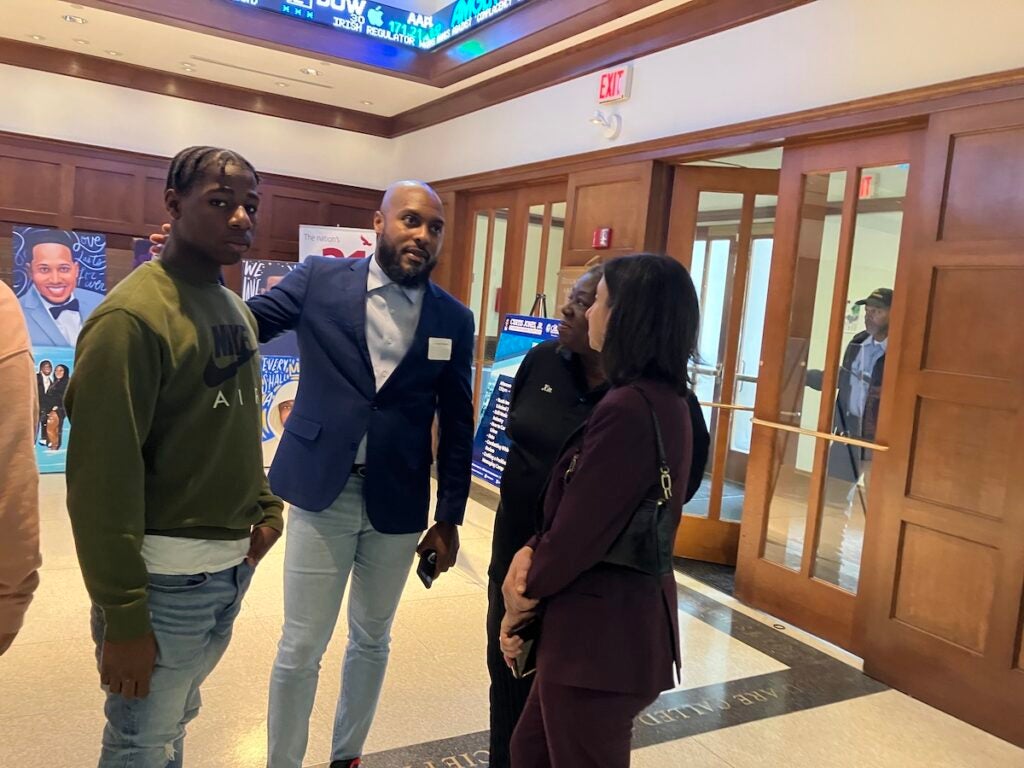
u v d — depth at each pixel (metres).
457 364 1.95
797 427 3.37
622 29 4.08
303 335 1.84
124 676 1.14
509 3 4.39
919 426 2.77
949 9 2.71
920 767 2.30
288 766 1.76
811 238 3.36
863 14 3.00
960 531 2.62
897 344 2.90
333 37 4.96
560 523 1.27
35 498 1.06
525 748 1.47
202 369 1.23
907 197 2.88
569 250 4.58
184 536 1.23
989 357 2.56
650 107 4.04
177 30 4.80
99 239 4.91
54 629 2.74
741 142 3.49
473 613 3.19
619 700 1.28
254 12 4.70
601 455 1.26
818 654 3.05
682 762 2.22
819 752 2.34
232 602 1.35
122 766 1.23
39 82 5.48
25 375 1.05
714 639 3.13
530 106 4.99
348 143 6.67
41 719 2.16
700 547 4.18
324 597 1.77
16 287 4.70
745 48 3.51
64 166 5.64
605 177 4.30
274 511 1.49
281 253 6.54
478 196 5.79
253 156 6.30
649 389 1.30
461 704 2.45
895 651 2.80
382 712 2.36
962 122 2.64
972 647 2.58
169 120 5.95
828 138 3.23
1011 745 2.46
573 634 1.27
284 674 1.74
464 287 5.95
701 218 4.05
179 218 1.24
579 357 1.77
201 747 2.09
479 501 4.93
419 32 5.21
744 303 4.07
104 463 1.11
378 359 1.81
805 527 3.31
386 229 1.80
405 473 1.83
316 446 1.77
